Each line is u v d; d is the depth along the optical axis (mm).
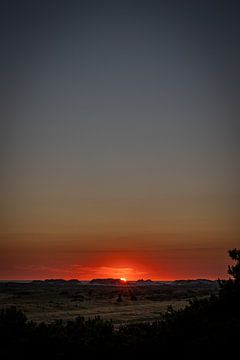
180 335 14109
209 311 15188
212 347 12641
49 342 14445
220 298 15438
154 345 13938
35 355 14125
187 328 14469
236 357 12312
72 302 62938
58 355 13984
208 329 13664
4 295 81562
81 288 126625
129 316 41844
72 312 47062
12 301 63375
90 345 14266
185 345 13406
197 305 15656
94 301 65500
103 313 45469
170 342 13945
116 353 13984
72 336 15086
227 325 13398
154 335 14648
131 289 110938
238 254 15945
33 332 14945
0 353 14086
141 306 55969
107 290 107125
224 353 12461
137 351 13898
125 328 16312
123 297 77062
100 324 16281
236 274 15766
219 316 14641
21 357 14039
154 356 13727
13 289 117250
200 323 14445
